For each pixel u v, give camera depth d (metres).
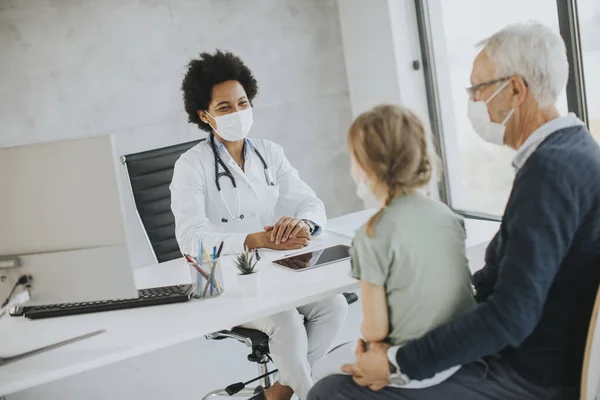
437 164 1.58
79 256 1.69
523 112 1.54
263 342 2.17
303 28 4.38
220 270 1.96
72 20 3.84
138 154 2.92
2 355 1.66
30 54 3.79
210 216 2.61
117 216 1.66
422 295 1.50
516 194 1.45
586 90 3.06
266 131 4.35
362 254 1.51
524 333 1.39
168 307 1.91
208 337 2.28
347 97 4.57
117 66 3.96
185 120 4.14
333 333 2.35
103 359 1.61
